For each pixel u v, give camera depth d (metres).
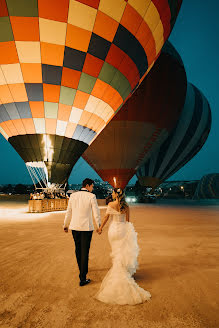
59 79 10.97
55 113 11.81
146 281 3.03
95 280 3.09
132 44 11.15
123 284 2.53
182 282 3.00
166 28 11.97
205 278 3.14
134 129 21.92
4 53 10.09
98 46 10.63
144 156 23.78
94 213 3.03
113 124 21.81
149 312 2.25
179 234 6.44
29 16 9.55
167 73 19.84
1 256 4.24
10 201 27.48
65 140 12.62
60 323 2.07
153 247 4.91
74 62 10.72
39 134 12.22
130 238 2.98
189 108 27.88
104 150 23.56
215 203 26.83
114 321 2.10
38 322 2.09
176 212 13.67
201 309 2.31
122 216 3.09
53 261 3.93
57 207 14.86
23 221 9.25
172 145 28.20
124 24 10.46
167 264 3.74
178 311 2.27
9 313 2.25
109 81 11.67
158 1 10.42
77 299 2.53
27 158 12.98
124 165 23.78
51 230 7.09
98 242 5.41
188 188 50.34
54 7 9.52
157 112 21.53
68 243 5.30
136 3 10.12
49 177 13.64
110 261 3.92
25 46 10.06
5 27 9.63
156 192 52.34
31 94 11.13
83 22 9.98
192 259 4.03
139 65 12.05
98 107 12.30
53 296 2.61
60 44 10.23
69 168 13.71
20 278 3.16
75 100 11.68
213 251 4.59
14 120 11.88
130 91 12.79
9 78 10.65
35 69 10.58
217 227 7.75
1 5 9.27
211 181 39.16
